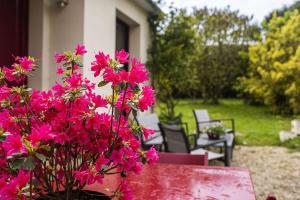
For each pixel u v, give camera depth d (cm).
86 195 115
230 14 1399
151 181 171
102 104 103
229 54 1390
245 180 173
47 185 107
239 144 755
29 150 84
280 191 425
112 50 478
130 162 101
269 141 787
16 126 102
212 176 180
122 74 97
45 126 89
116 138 101
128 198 109
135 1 584
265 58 1186
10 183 87
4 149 91
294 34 1116
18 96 108
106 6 454
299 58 1041
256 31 1422
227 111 1312
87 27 392
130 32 633
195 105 1469
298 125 813
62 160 104
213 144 459
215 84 1436
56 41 386
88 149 101
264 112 1283
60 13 386
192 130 938
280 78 1100
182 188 159
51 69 381
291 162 584
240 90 1477
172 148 410
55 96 107
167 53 693
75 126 98
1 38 353
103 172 96
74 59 116
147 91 106
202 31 1389
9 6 356
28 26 368
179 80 732
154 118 585
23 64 112
